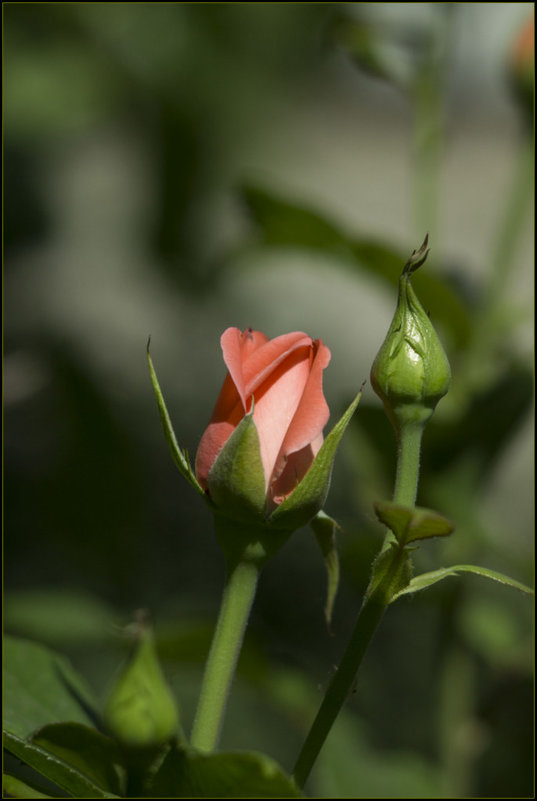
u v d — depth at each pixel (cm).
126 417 135
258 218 98
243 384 66
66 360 103
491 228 224
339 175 318
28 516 104
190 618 104
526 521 192
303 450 67
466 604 101
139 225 151
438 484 98
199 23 128
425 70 107
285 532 67
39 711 71
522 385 98
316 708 90
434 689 101
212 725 67
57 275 208
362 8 113
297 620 147
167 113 131
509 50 100
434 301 96
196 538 150
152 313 212
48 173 160
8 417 102
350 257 98
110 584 109
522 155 101
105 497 102
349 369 238
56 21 121
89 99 123
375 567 66
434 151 108
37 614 86
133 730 64
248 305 235
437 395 66
